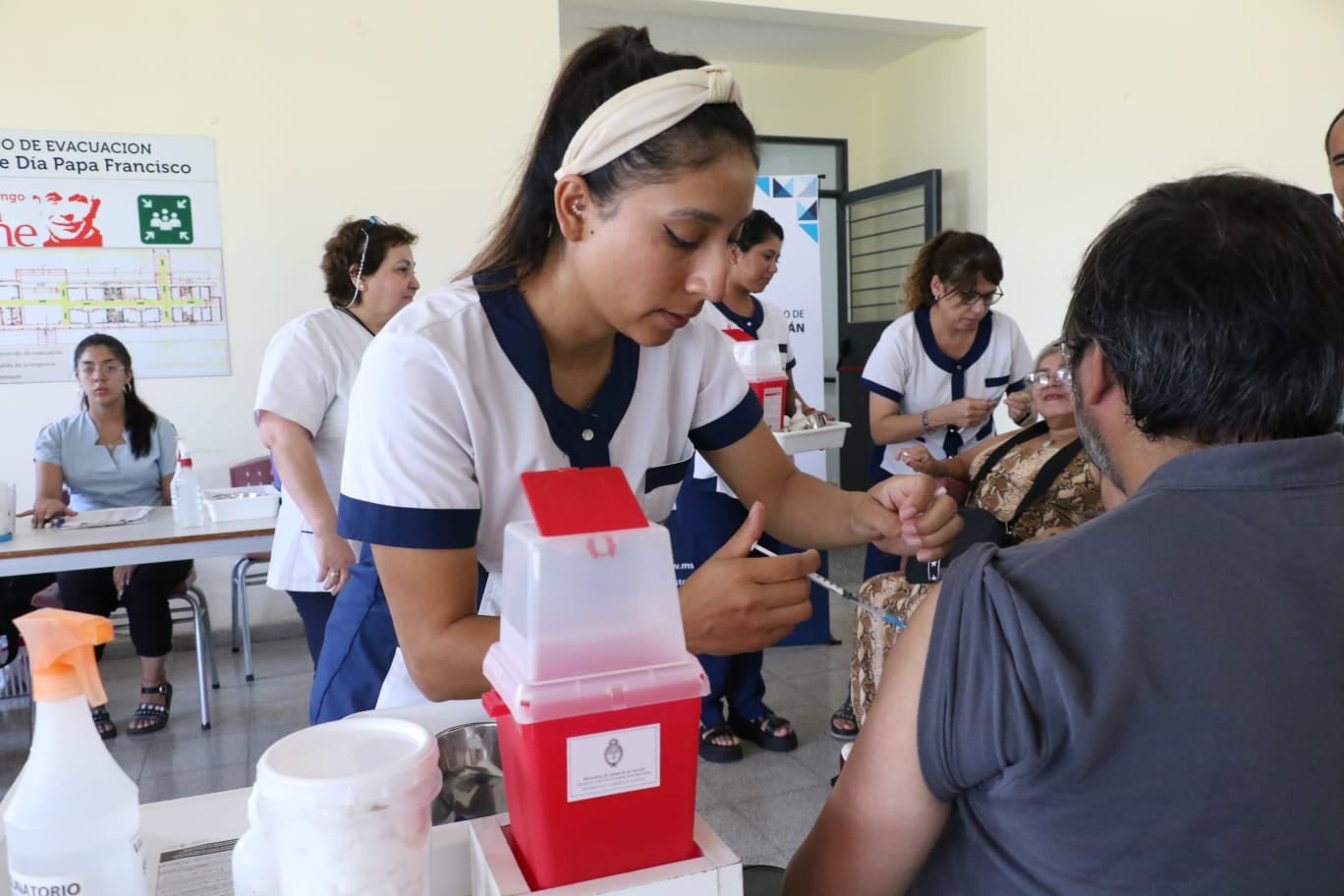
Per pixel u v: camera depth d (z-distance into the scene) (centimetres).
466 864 71
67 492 333
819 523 117
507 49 403
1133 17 519
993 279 286
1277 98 557
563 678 56
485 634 88
